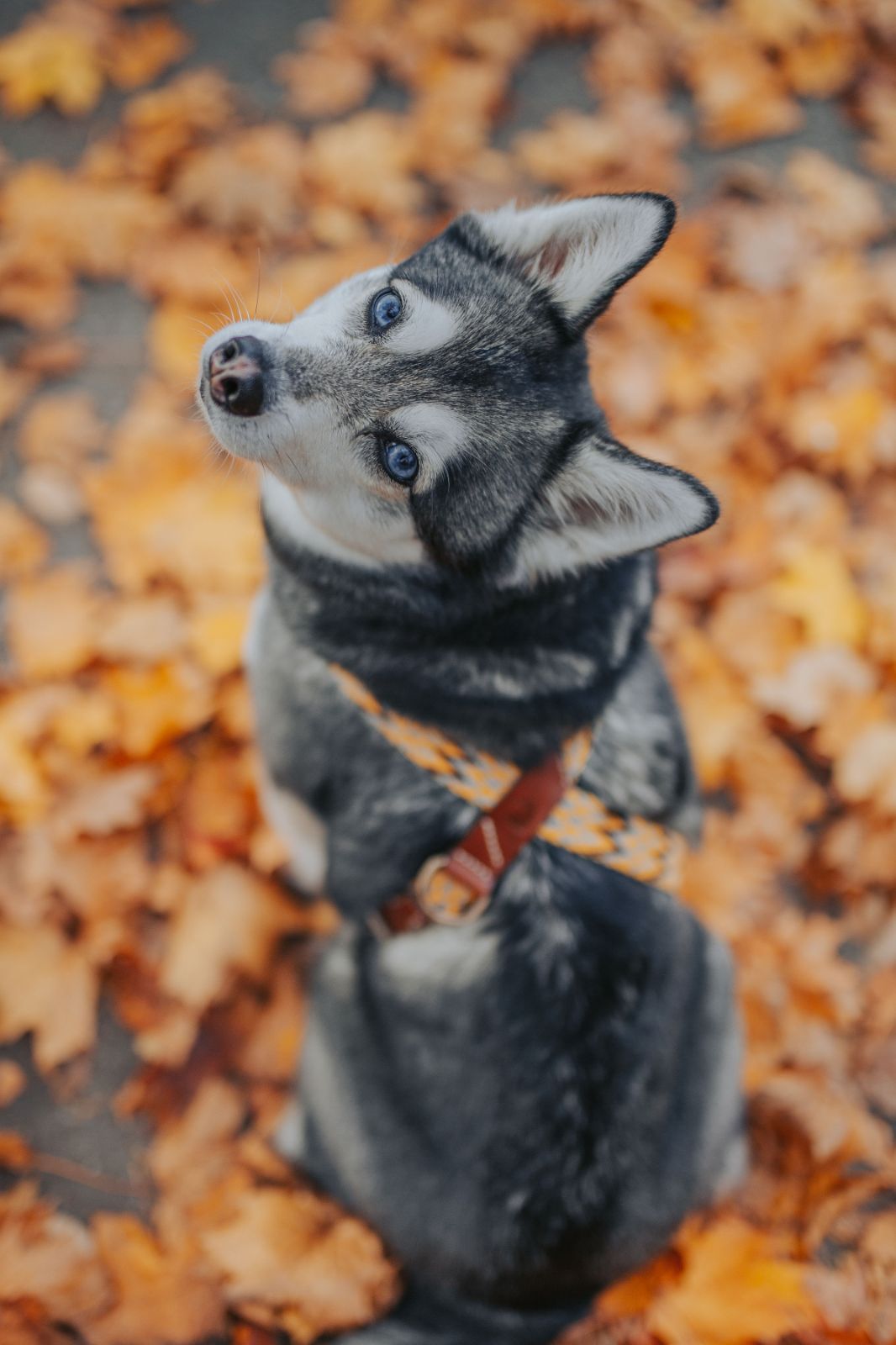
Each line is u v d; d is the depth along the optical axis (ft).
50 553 3.18
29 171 3.43
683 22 3.76
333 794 2.64
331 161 3.49
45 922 2.91
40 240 3.35
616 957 2.48
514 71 3.70
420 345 2.43
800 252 3.51
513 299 2.46
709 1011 2.62
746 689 3.16
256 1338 2.70
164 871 2.97
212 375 2.47
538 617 2.49
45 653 3.05
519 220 2.47
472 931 2.51
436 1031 2.51
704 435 3.33
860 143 3.70
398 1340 2.63
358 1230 2.71
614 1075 2.47
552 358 2.46
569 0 3.76
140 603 3.10
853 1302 2.73
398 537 2.47
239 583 3.12
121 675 3.05
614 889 2.51
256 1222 2.72
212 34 3.65
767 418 3.35
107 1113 2.87
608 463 2.31
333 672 2.59
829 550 3.25
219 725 3.07
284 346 2.46
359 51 3.63
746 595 3.21
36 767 2.99
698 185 3.60
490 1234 2.52
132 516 3.16
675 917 2.55
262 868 2.99
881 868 3.08
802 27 3.78
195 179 3.42
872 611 3.22
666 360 3.37
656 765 2.61
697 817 2.74
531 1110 2.47
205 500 3.17
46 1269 2.70
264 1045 2.92
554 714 2.52
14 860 2.93
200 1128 2.85
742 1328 2.68
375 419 2.42
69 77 3.52
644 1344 2.67
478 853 2.47
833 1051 2.95
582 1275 2.56
